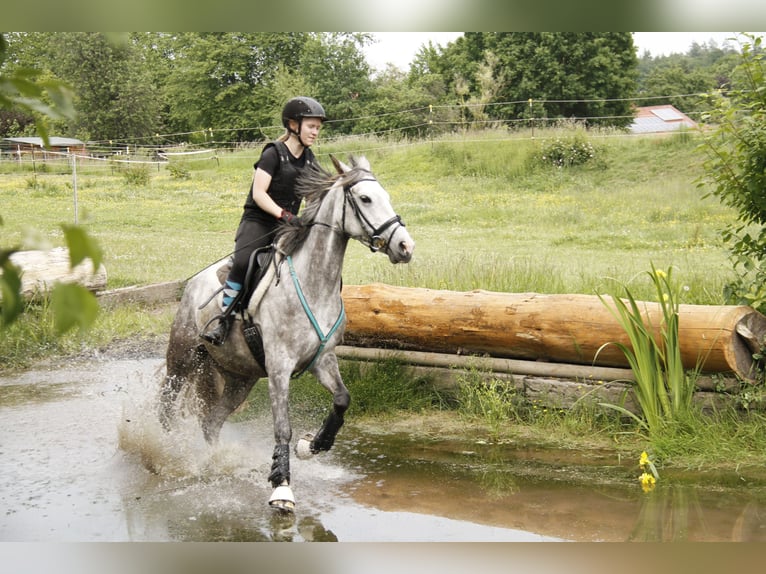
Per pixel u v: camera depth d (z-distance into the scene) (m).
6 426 6.29
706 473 5.00
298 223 4.72
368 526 4.24
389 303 6.75
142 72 42.47
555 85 33.22
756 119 6.05
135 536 4.10
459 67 37.00
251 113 41.97
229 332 4.96
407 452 5.64
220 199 23.70
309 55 39.53
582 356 6.03
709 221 16.50
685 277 8.69
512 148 23.92
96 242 0.84
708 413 5.59
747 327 5.43
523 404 6.32
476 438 5.95
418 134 30.38
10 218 19.23
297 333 4.63
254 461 5.48
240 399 5.43
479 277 9.09
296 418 6.51
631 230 16.17
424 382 6.84
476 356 6.59
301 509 4.54
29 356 8.56
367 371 6.98
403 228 4.44
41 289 9.38
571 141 23.45
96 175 30.45
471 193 21.50
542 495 4.70
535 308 6.13
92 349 8.86
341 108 37.94
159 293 11.16
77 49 38.84
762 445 5.20
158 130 43.62
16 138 32.78
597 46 33.75
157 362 8.45
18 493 4.82
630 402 5.91
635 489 4.76
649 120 41.38
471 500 4.65
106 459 5.50
